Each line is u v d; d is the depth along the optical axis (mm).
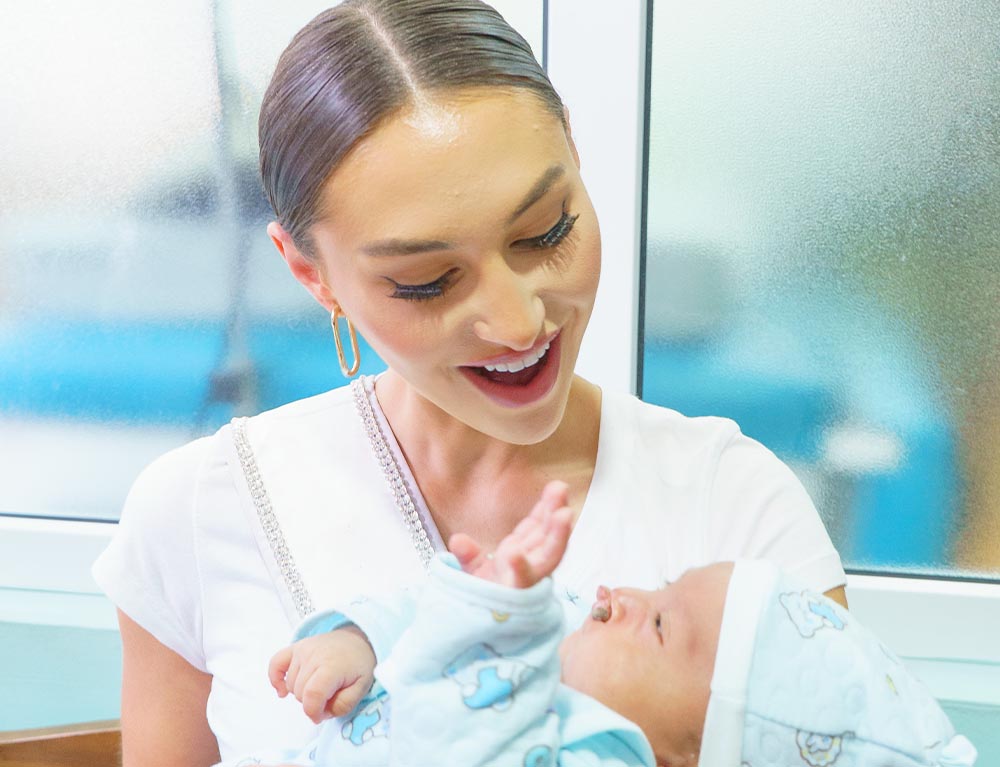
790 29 1470
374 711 854
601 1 1434
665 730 835
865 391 1556
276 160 843
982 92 1456
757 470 1014
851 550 1608
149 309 1729
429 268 803
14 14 1654
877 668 841
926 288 1514
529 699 754
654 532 979
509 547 757
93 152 1684
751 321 1555
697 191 1521
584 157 1480
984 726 1456
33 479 1820
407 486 1003
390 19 808
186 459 1065
